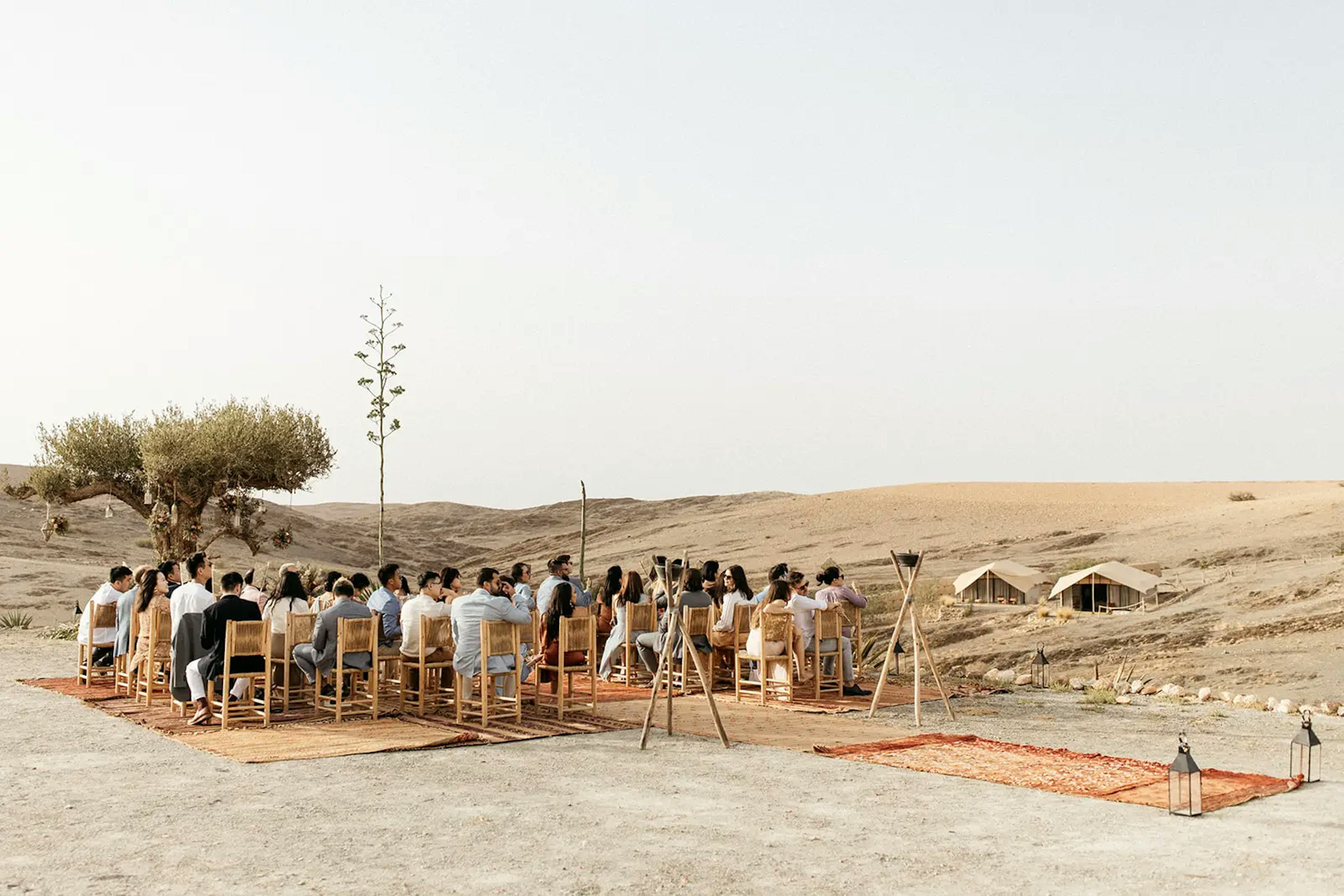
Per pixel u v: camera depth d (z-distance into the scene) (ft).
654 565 39.83
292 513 349.00
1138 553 255.91
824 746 37.29
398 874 21.74
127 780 30.91
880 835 25.04
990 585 205.46
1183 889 20.84
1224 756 36.42
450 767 33.32
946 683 56.65
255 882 21.15
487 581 41.55
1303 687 98.02
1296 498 306.35
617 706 47.11
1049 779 31.53
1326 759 35.99
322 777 31.55
